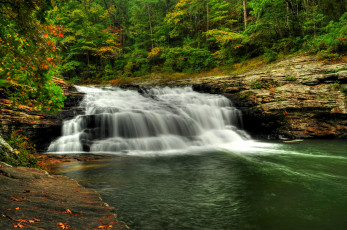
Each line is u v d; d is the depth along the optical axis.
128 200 4.75
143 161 8.66
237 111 14.95
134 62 34.75
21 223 2.53
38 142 10.82
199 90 20.08
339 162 7.81
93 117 11.96
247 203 4.55
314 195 4.89
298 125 13.59
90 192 4.63
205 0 30.55
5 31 3.57
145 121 12.88
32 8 3.39
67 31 28.44
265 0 21.59
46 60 4.02
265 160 8.38
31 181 4.56
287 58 19.08
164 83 24.23
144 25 37.00
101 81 32.78
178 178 6.37
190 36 37.75
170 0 41.00
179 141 12.13
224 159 8.84
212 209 4.30
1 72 4.11
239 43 25.25
